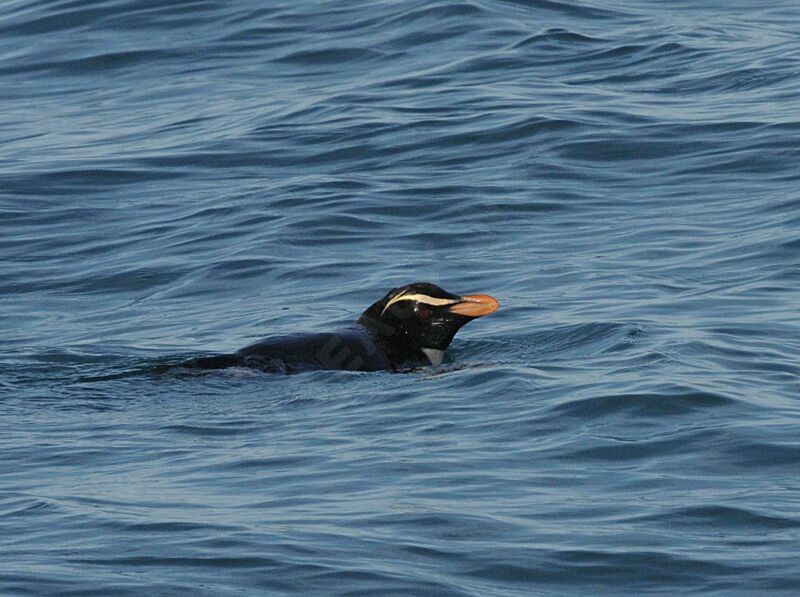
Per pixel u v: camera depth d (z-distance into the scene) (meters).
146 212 25.31
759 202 23.59
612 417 14.42
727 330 17.66
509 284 20.72
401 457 13.60
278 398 15.77
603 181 25.31
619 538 11.59
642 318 18.41
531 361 16.95
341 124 28.83
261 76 32.81
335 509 12.34
